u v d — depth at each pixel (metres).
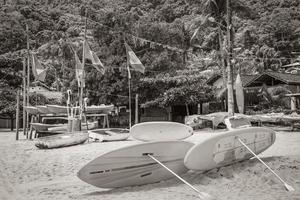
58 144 15.89
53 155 13.04
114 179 7.42
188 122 26.33
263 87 29.88
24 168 10.30
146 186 7.73
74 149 14.94
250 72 47.00
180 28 38.66
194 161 7.90
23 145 17.62
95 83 32.31
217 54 33.22
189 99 29.83
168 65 34.06
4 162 11.47
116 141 18.58
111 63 32.16
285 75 30.66
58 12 65.06
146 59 33.34
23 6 62.97
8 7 61.66
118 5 48.84
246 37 53.16
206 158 8.16
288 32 59.50
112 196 6.79
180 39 38.50
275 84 31.12
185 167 8.54
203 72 39.62
